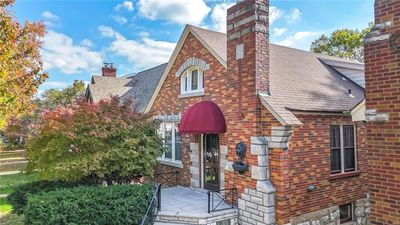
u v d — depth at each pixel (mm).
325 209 12203
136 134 14609
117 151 13414
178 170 17078
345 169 13320
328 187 12398
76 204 10562
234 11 12648
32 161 14094
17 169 30953
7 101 14633
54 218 10086
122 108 15289
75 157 13070
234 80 12625
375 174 7055
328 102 12805
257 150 11266
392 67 6773
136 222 11219
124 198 11391
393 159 6707
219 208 12211
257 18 11641
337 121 12938
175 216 11547
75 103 15211
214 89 14078
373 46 7172
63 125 13000
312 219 11695
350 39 39750
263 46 11750
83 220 10586
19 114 15492
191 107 13969
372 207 7098
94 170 13164
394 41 6746
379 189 6961
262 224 10969
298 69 15688
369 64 7234
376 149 7039
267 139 11219
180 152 17188
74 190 11633
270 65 14750
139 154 14172
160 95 18891
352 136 13781
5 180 25031
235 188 12469
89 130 13383
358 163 13734
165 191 15359
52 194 11172
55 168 12266
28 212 10453
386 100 6879
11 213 15000
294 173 11219
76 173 12875
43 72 16141
